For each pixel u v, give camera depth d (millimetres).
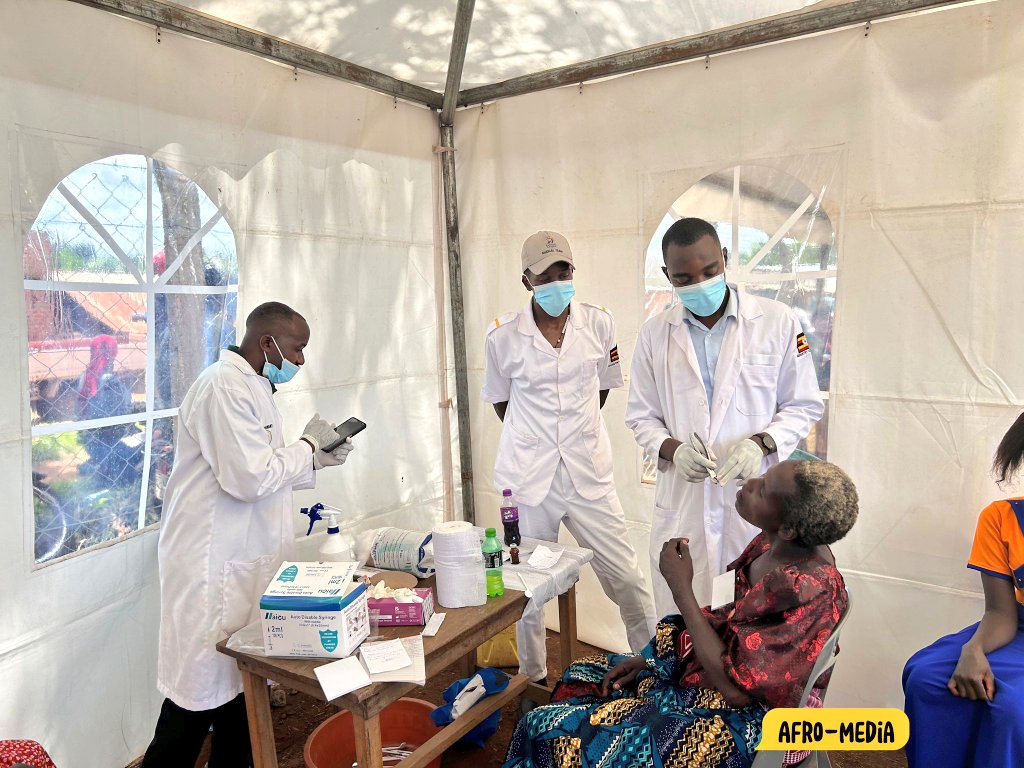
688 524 2139
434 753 1896
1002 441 1892
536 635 2523
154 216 2172
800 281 2389
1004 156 2008
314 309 2691
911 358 2213
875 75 2166
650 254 2686
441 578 1824
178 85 2193
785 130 2342
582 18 2430
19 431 1881
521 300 3057
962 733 1682
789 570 1403
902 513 2273
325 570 1697
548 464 2465
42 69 1873
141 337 2176
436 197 3145
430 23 2477
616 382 2580
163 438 2270
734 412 2072
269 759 1790
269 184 2496
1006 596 1802
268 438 1962
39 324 1921
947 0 2008
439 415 3270
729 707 1452
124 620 2180
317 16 2309
